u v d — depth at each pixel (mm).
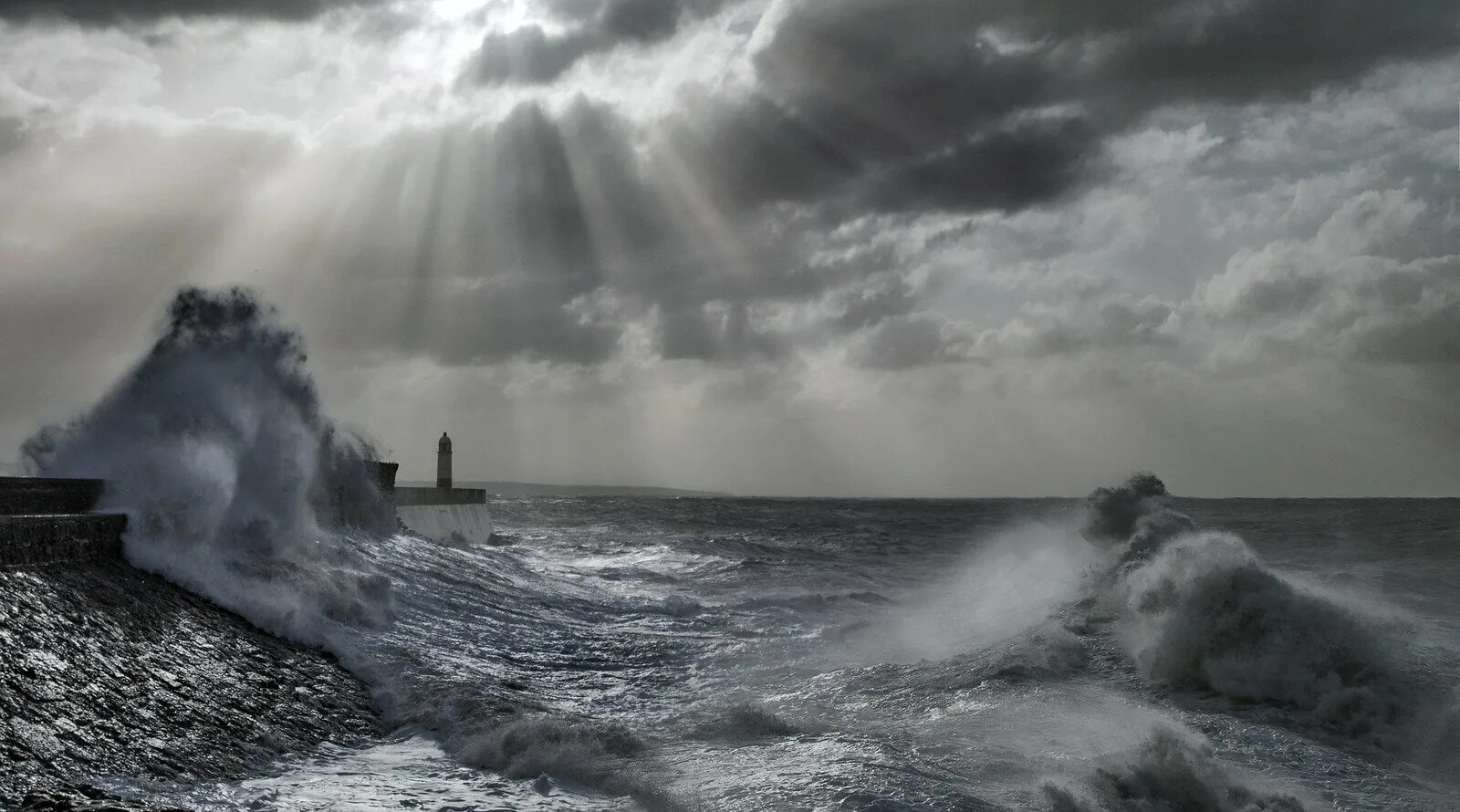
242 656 10773
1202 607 11727
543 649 14672
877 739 9453
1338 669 10852
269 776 8391
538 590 19828
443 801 7957
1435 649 11508
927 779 8148
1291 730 9922
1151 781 8133
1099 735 9570
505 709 10688
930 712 10711
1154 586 12727
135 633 9984
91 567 11039
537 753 9070
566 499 169625
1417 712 10078
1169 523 17719
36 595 9422
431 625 14797
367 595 15094
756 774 8469
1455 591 17234
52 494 11883
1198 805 7883
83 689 8469
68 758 7508
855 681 12367
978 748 9172
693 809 7781
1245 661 11141
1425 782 8656
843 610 19828
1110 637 13281
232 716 9281
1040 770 8516
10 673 8070
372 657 12180
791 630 17141
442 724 10336
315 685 10820
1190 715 10320
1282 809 7758
